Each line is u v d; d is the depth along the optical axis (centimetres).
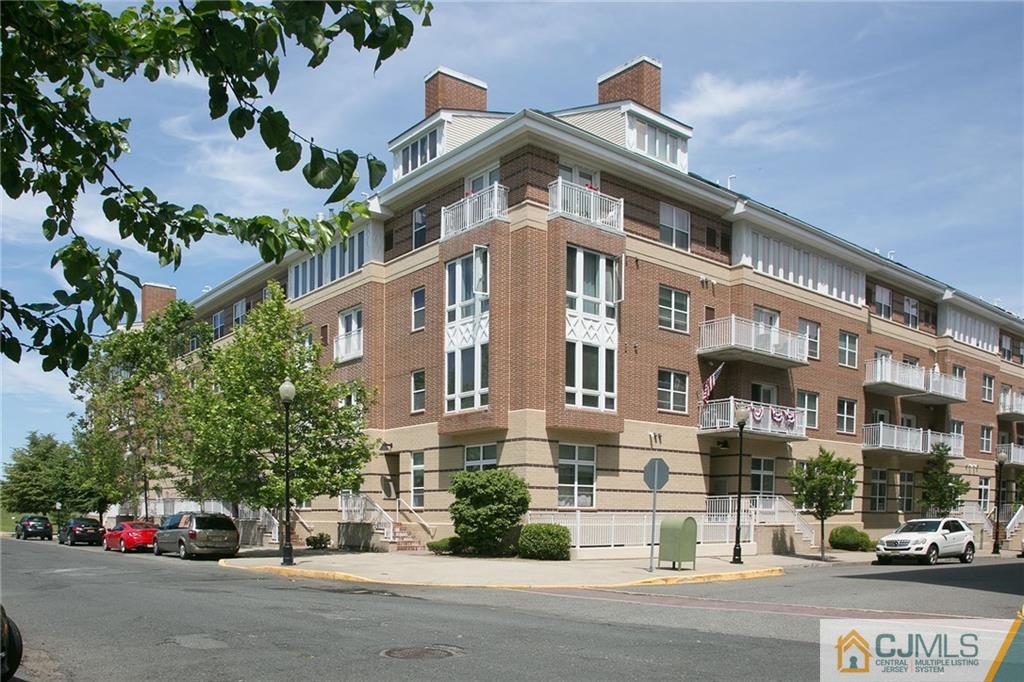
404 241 3291
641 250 3048
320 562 2403
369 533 3141
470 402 2834
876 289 4259
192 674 866
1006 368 5400
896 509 4188
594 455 2812
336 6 410
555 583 1864
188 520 3011
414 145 3459
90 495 6228
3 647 760
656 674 855
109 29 454
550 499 2662
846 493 3103
